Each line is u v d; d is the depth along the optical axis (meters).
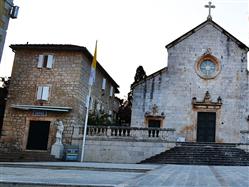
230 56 32.25
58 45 30.02
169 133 26.88
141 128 27.05
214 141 30.66
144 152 26.50
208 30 33.03
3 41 18.53
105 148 27.06
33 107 29.28
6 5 18.62
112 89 41.56
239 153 25.06
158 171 12.29
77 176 9.92
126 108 49.31
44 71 30.28
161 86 32.22
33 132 29.31
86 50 30.08
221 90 31.62
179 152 25.31
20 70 30.59
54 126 28.98
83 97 30.80
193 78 32.19
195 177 9.69
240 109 30.95
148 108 31.88
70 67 30.02
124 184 7.28
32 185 7.20
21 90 30.19
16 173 10.53
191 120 31.31
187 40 33.06
